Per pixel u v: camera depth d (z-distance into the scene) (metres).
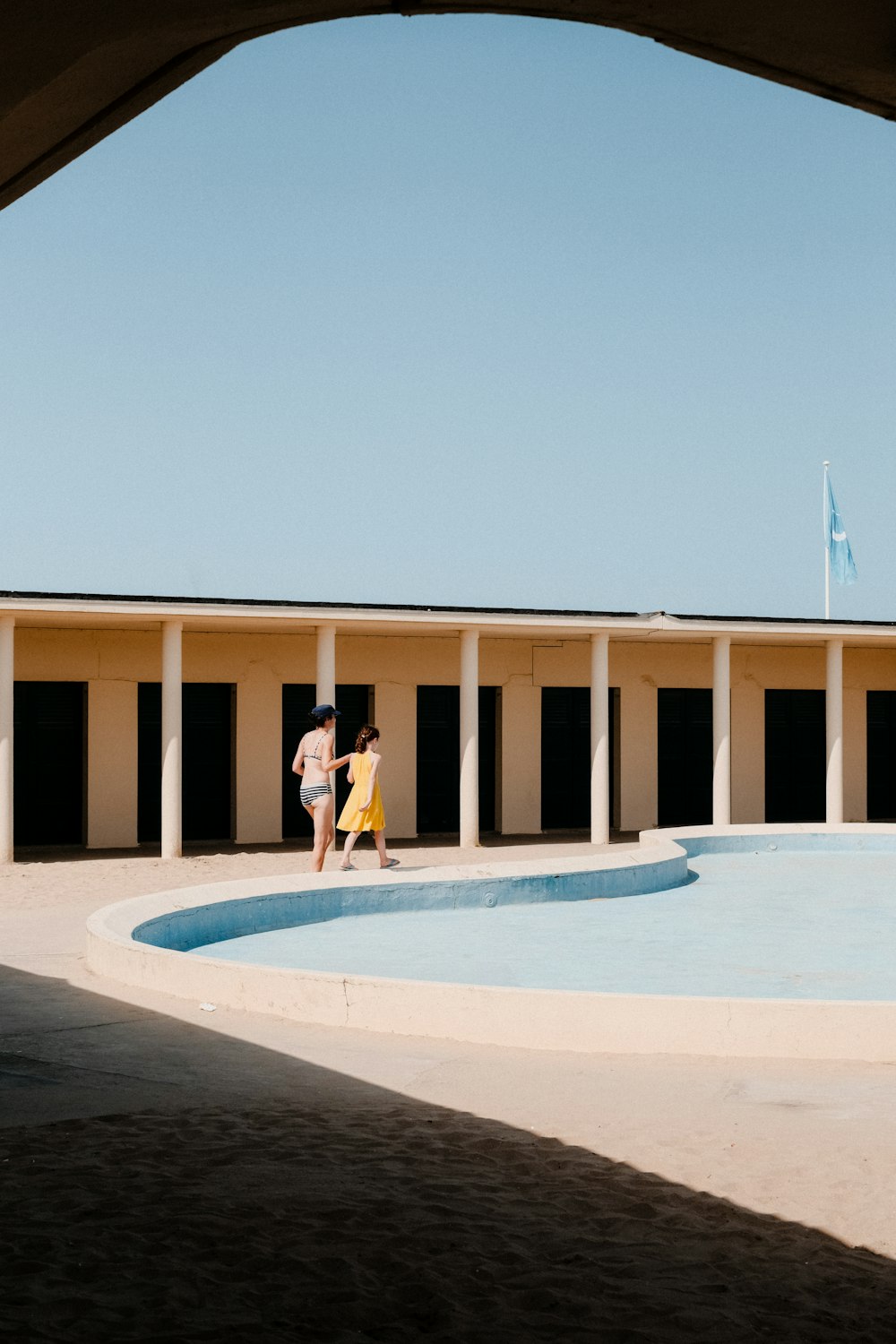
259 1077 6.68
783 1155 5.42
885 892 15.40
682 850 16.81
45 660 20.36
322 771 15.72
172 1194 4.84
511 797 22.98
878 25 2.94
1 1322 3.68
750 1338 3.75
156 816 21.41
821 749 24.91
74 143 3.46
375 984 7.80
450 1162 5.30
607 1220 4.67
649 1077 6.71
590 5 2.97
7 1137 5.58
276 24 3.10
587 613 20.17
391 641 22.36
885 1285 4.14
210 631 21.20
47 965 10.11
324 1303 3.91
